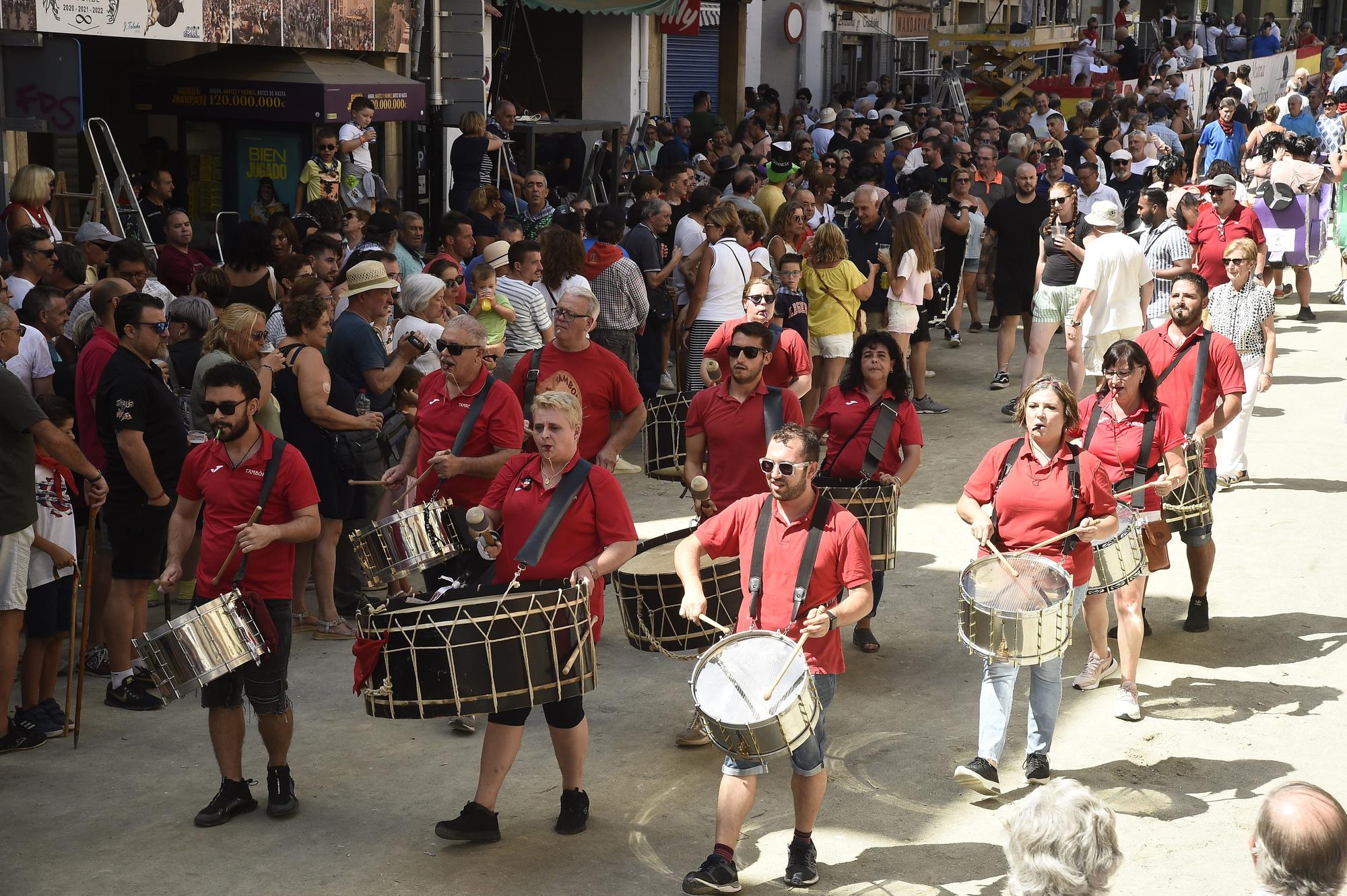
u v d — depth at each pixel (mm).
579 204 14188
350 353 7855
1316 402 13367
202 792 6020
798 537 5281
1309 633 7973
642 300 10961
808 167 14633
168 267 9930
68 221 12117
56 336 7855
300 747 6496
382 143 16188
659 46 24344
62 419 6707
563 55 23219
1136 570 6363
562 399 5523
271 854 5480
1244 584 8750
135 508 6781
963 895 5219
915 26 31672
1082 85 29188
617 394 7316
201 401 7148
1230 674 7422
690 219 12219
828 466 7430
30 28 11258
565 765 5633
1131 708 6812
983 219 16156
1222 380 7773
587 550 5590
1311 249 17203
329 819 5793
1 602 6184
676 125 20594
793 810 5879
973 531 6125
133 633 6941
